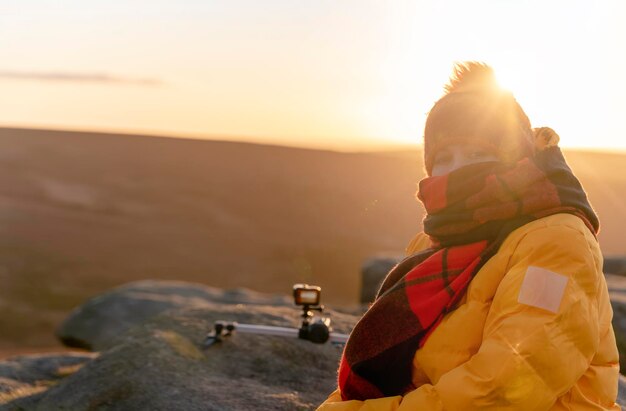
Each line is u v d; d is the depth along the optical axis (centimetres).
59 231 5931
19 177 8144
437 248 279
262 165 9925
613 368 268
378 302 276
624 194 5516
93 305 1080
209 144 11700
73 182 8131
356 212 7356
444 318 264
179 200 7769
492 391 240
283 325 570
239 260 5391
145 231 6272
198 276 4806
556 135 281
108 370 483
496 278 258
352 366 279
